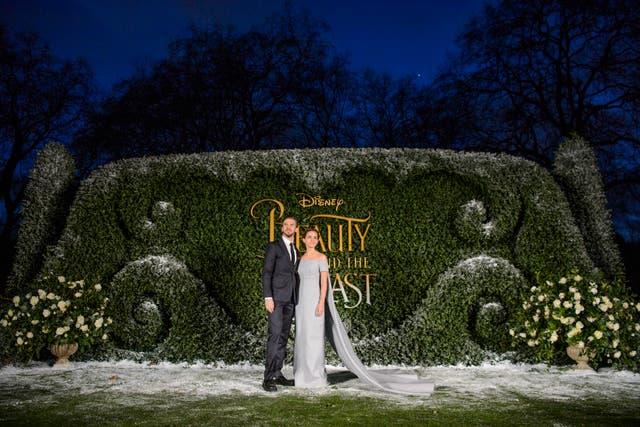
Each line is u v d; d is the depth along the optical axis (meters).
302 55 20.38
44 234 7.66
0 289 12.98
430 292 6.96
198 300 7.08
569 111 18.19
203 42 19.38
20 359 6.67
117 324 6.99
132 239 7.38
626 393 4.97
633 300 6.41
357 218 7.22
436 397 4.76
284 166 7.36
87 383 5.50
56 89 20.11
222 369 6.63
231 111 19.70
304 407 4.32
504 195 7.22
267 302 5.24
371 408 4.28
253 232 7.24
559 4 17.33
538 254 7.12
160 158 7.62
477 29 18.61
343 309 7.03
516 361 6.73
